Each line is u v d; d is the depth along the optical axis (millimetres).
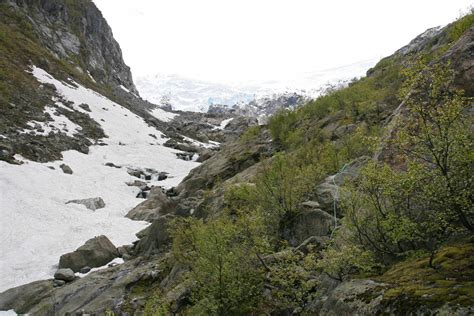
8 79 42188
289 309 6672
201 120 94125
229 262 7293
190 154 44469
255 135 26547
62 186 26422
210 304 6906
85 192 26500
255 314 6969
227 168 23109
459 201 4668
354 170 10523
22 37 62219
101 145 39656
